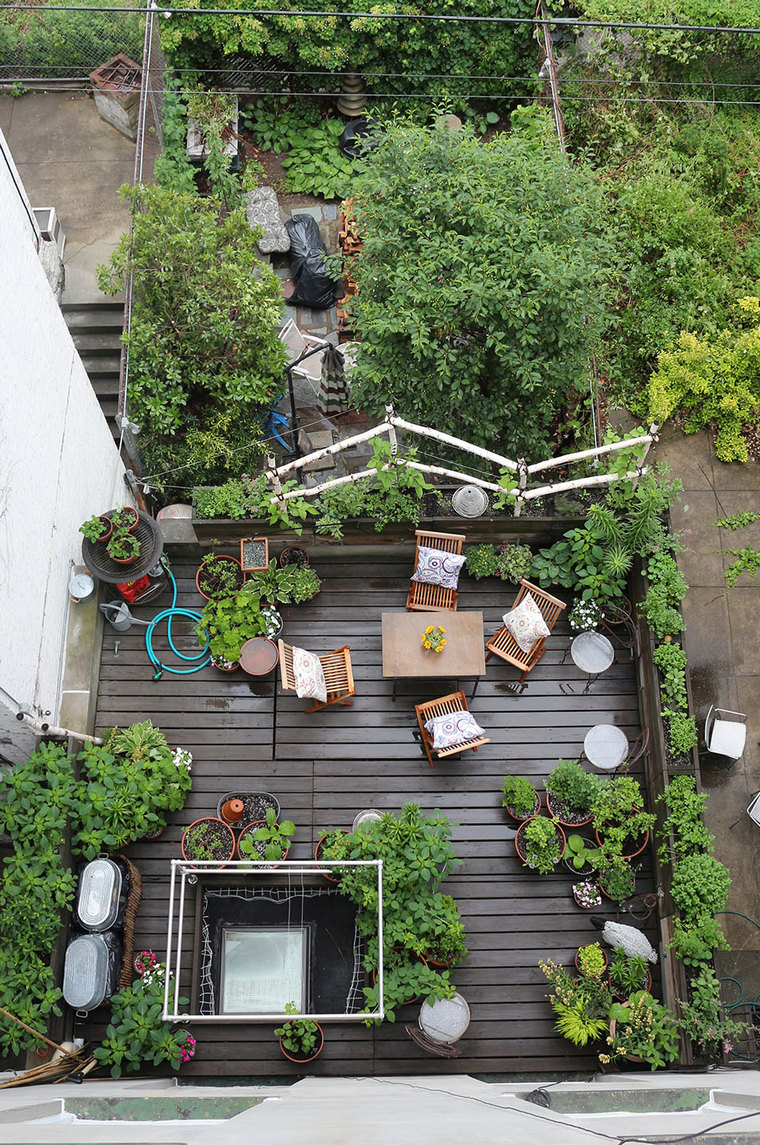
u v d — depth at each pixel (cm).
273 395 1105
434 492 978
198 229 1062
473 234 900
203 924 850
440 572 923
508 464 884
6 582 723
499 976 846
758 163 1234
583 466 1041
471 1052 823
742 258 1182
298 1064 812
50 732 825
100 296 1150
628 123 1235
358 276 984
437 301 873
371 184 920
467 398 959
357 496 949
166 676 936
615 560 920
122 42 1257
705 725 945
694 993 798
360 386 1007
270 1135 402
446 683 941
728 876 833
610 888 856
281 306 1104
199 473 1059
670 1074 760
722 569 1051
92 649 906
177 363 1037
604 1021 805
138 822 842
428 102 1339
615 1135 375
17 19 1246
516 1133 379
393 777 911
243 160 1336
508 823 897
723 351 1092
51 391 819
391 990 794
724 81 1278
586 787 861
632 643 952
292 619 966
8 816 797
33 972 768
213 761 912
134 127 1255
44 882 782
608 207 1173
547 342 916
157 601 969
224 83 1322
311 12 1246
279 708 931
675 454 1102
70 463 873
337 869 823
